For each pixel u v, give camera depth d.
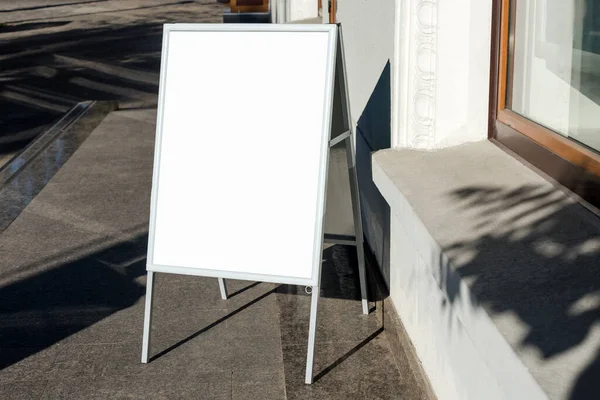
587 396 1.59
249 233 3.38
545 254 2.26
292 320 3.98
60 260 4.82
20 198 6.04
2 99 10.68
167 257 3.47
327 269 4.59
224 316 4.05
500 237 2.41
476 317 2.05
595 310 1.92
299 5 8.18
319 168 3.29
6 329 3.94
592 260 2.19
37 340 3.83
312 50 3.29
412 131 3.53
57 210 5.75
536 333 1.84
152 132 8.29
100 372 3.53
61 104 10.31
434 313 3.07
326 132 3.27
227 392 3.35
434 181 3.03
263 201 3.36
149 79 12.05
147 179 6.51
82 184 6.39
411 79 3.47
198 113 3.42
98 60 13.88
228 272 3.40
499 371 1.89
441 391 3.03
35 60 14.02
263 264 3.37
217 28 3.39
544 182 2.87
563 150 2.76
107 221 5.51
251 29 3.35
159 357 3.64
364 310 4.02
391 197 3.12
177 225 3.46
